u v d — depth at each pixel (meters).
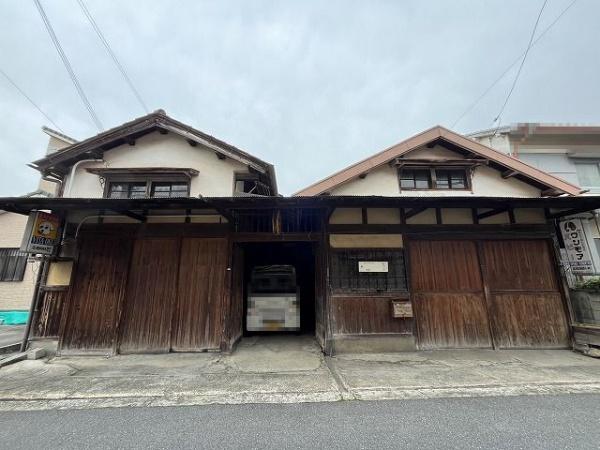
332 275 5.86
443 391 3.76
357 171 6.96
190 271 5.92
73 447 2.62
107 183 6.99
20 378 4.33
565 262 6.16
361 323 5.67
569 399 3.50
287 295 7.58
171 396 3.67
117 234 6.05
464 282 6.04
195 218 6.18
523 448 2.53
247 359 5.21
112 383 4.10
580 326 5.61
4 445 2.65
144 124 7.01
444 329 5.81
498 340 5.76
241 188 7.52
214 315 5.74
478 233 6.23
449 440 2.66
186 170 6.86
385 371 4.52
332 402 3.48
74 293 5.77
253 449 2.56
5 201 4.77
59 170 7.16
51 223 5.66
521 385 3.92
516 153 8.56
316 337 6.90
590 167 8.55
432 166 7.38
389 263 5.97
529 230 6.29
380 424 2.96
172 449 2.58
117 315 5.69
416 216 6.30
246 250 7.78
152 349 5.58
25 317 9.30
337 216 6.20
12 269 9.64
